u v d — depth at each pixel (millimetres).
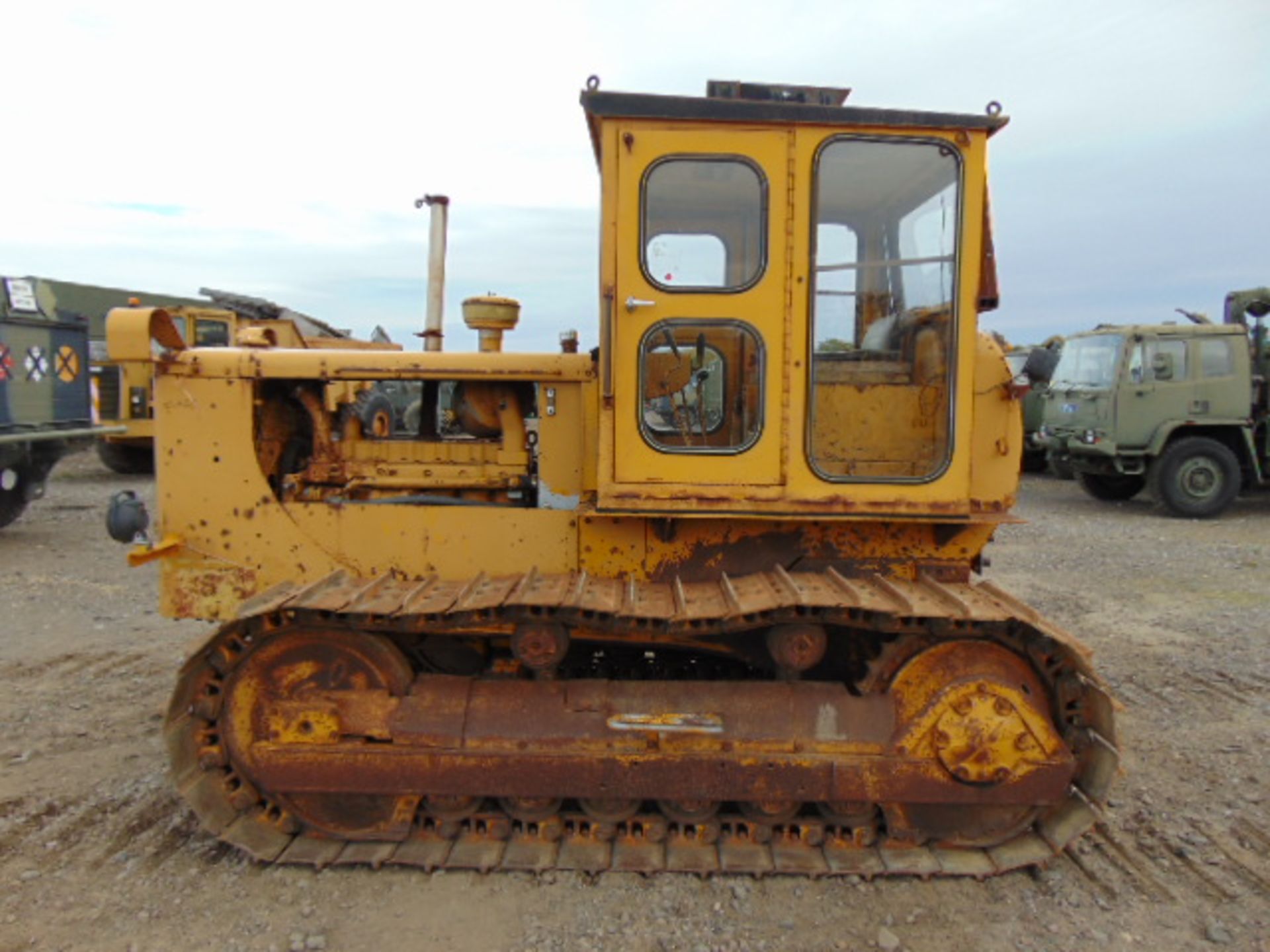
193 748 3320
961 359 3148
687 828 3408
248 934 2918
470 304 4004
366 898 3127
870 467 3322
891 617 3184
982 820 3357
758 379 3148
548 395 3559
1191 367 11102
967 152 3088
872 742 3238
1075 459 12344
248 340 4242
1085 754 3301
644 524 3445
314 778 3271
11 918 2967
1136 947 2898
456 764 3242
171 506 3605
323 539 3555
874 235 3244
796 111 3025
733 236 3141
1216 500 11094
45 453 9914
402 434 4172
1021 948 2898
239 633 3289
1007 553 8875
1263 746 4371
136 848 3402
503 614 3174
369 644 3322
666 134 3057
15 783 3910
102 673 5324
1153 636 6141
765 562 3445
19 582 7441
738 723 3246
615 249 3098
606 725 3248
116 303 19500
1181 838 3525
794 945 2908
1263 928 2986
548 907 3094
